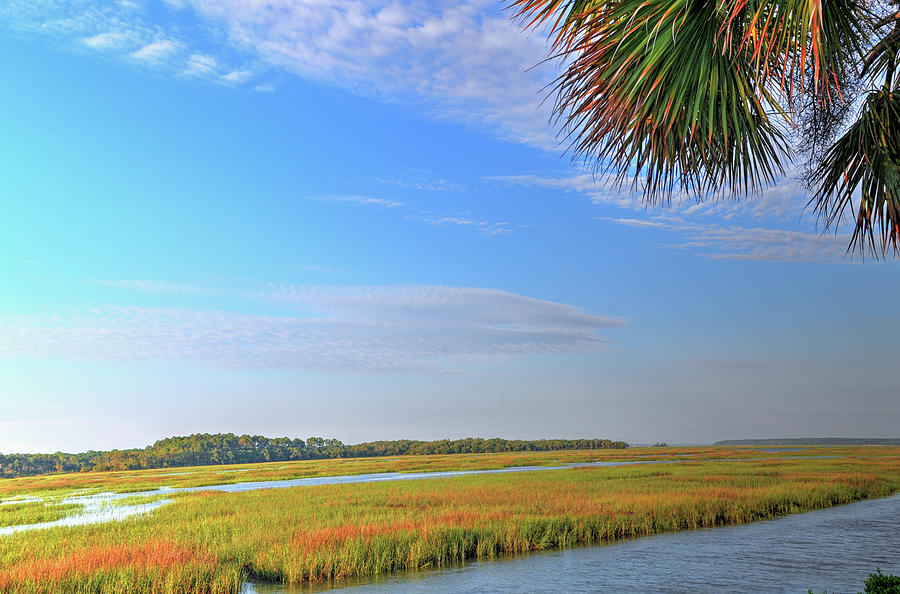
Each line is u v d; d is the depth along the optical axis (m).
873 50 6.39
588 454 151.75
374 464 118.75
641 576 14.85
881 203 7.35
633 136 6.44
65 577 13.22
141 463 198.75
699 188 6.55
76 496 50.78
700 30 5.62
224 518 24.89
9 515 31.75
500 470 74.06
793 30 5.06
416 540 17.84
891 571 15.16
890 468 53.59
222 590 13.41
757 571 15.27
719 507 25.45
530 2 6.24
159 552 15.62
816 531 21.41
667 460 94.06
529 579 14.66
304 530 20.06
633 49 5.80
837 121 6.34
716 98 5.96
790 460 76.44
